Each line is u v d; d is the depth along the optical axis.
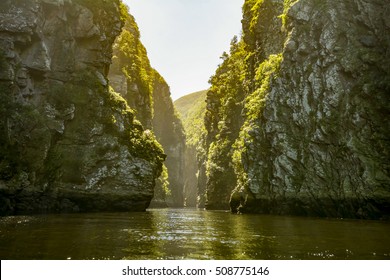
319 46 46.69
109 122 52.22
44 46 46.00
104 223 27.03
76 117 49.16
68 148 47.38
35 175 41.03
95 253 14.05
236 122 81.12
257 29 66.62
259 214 46.84
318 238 18.62
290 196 44.00
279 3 64.75
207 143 104.31
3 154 36.97
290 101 48.06
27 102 43.69
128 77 87.75
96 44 54.56
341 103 41.94
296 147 45.69
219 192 80.12
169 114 148.25
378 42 41.38
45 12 47.53
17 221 26.52
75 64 52.38
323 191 40.56
